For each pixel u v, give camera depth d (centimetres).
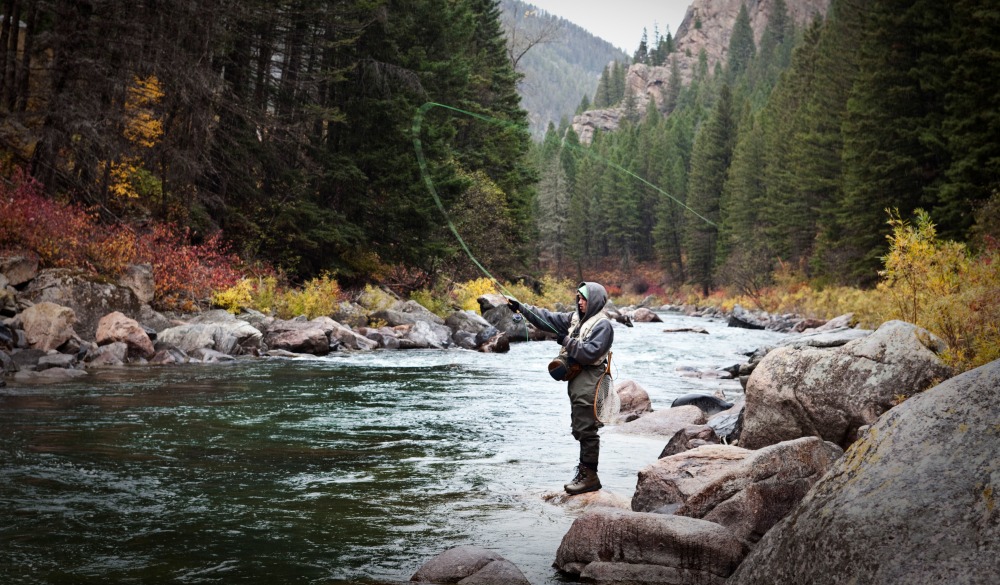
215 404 880
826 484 282
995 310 807
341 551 394
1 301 1206
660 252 9500
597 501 504
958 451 249
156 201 2022
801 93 6844
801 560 262
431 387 1136
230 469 571
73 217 1571
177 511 456
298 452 643
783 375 633
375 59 2628
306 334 1612
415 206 2562
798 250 5716
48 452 596
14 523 420
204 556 379
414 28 2869
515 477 579
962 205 3247
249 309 1838
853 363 605
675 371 1536
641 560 372
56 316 1180
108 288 1432
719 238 7788
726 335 3028
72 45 1764
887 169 3741
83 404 831
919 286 1048
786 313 4678
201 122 2028
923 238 1080
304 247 2512
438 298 2944
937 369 582
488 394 1071
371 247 2711
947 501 236
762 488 418
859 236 4059
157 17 1908
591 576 366
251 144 2261
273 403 911
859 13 4803
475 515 473
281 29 2483
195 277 1748
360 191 2595
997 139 3259
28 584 331
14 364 1049
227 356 1383
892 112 3834
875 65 3912
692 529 374
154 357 1303
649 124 14362
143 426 723
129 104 1933
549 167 10656
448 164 2716
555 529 446
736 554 362
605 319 542
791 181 5734
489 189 3644
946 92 3606
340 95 2634
